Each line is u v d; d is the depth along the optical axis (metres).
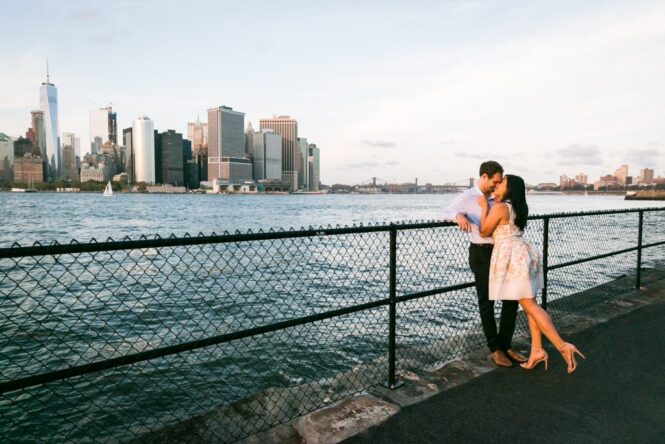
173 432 3.36
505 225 4.28
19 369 8.53
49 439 6.37
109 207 131.88
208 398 7.58
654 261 20.98
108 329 11.31
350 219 77.88
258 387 7.81
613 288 7.49
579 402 3.70
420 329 10.38
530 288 4.17
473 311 11.95
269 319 11.32
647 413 3.53
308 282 15.52
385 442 3.12
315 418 3.42
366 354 9.09
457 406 3.63
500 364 4.44
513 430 3.28
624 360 4.55
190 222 73.38
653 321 5.74
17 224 65.50
